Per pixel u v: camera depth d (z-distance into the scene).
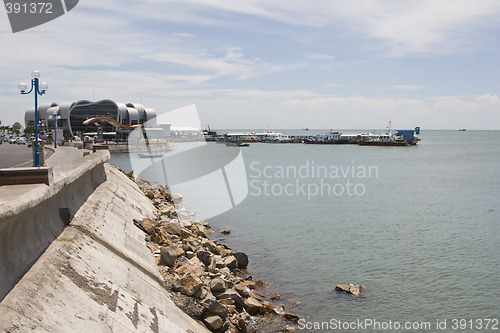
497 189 51.78
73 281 10.45
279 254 24.02
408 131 174.62
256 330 14.72
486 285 19.53
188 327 12.46
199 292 14.29
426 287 19.27
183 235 22.03
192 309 13.49
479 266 22.16
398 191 50.09
